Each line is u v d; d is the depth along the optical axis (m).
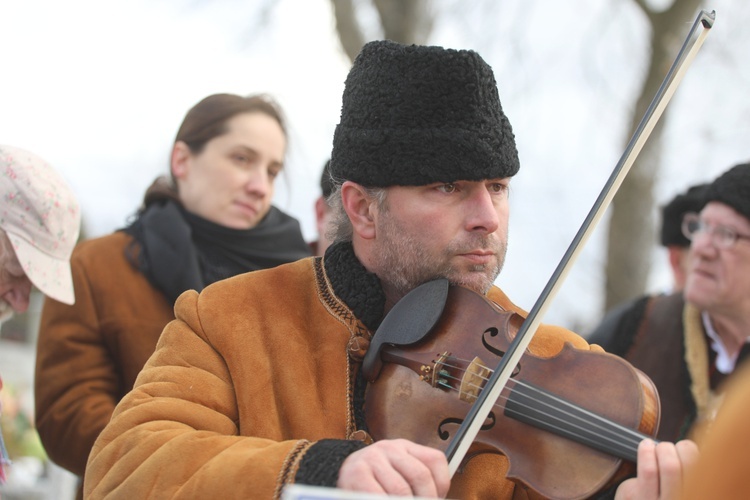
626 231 15.93
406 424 4.64
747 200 7.18
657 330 7.65
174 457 4.33
